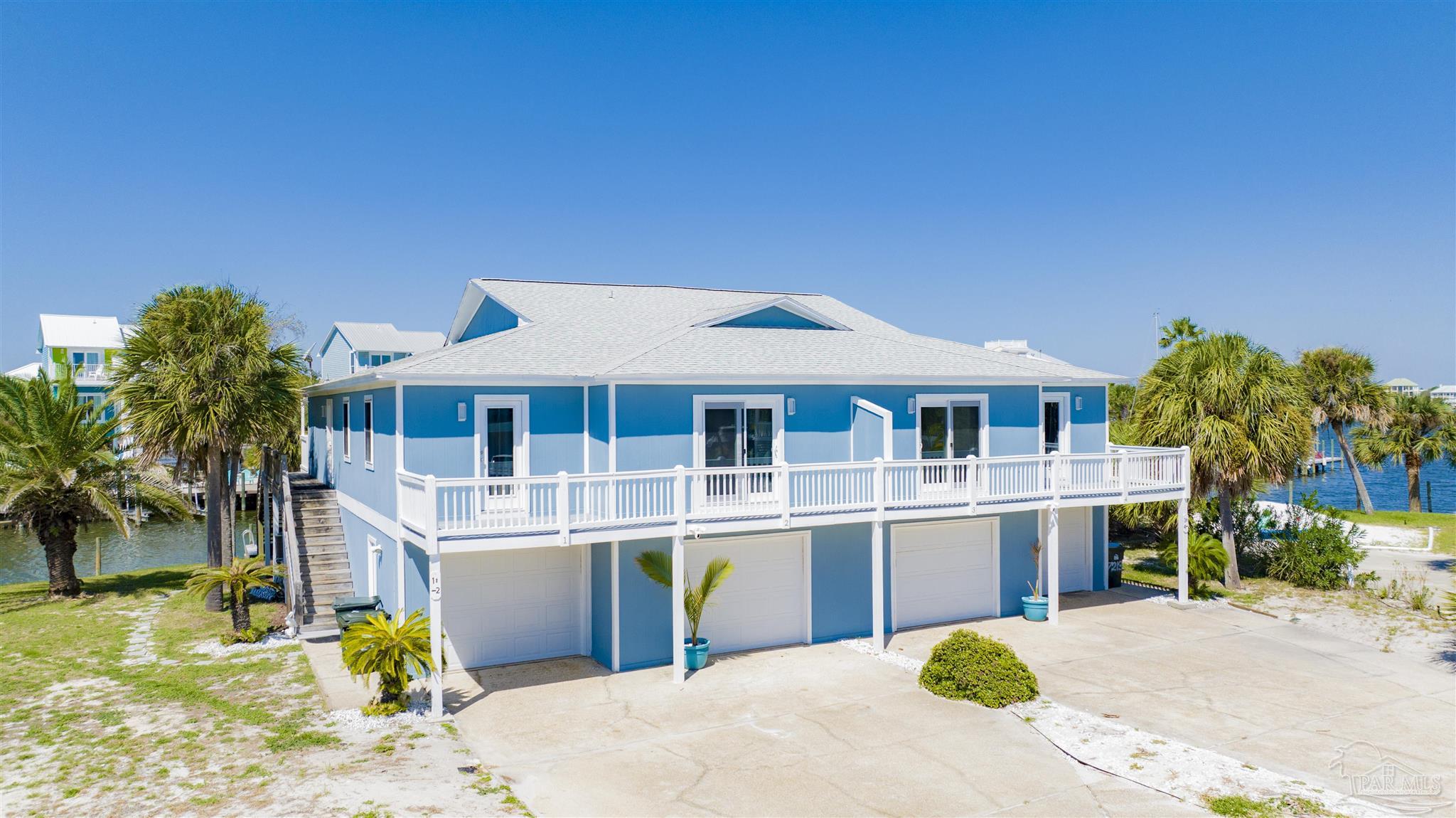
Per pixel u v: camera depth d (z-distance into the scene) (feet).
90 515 78.79
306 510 73.15
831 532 62.85
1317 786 36.94
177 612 70.59
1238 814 34.22
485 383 54.70
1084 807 35.17
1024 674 48.73
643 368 57.52
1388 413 146.00
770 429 61.31
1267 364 78.43
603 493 55.06
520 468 56.39
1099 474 69.41
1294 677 52.80
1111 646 60.13
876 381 63.10
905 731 43.88
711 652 59.36
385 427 57.11
